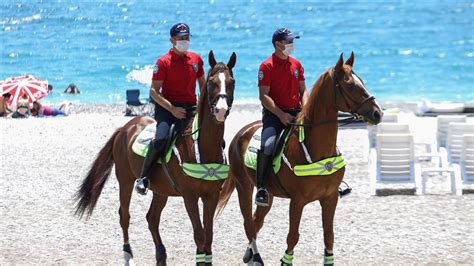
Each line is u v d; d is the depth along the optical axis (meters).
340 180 10.94
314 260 12.55
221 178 11.03
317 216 15.33
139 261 12.60
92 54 51.53
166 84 11.53
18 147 23.20
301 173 10.71
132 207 16.17
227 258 12.75
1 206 16.33
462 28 62.03
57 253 13.08
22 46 54.50
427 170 17.38
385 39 56.88
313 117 10.80
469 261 12.36
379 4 73.56
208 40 54.84
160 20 64.06
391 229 14.37
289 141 11.01
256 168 11.28
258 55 49.38
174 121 11.46
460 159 17.48
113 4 72.38
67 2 73.31
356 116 10.62
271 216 15.38
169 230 14.52
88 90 41.53
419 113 29.59
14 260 12.65
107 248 13.41
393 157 17.14
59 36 58.16
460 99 39.41
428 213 15.44
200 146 10.99
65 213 15.76
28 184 18.31
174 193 11.61
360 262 12.42
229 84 10.49
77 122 28.53
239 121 28.52
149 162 11.45
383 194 17.22
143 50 52.69
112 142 12.88
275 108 11.12
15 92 31.67
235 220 15.18
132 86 42.66
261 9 69.25
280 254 12.96
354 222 14.88
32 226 14.82
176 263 12.47
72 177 19.06
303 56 50.06
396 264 12.27
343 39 56.34
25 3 73.31
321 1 74.75
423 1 75.94
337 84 10.59
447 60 50.06
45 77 44.94
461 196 16.80
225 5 71.75
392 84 43.16
